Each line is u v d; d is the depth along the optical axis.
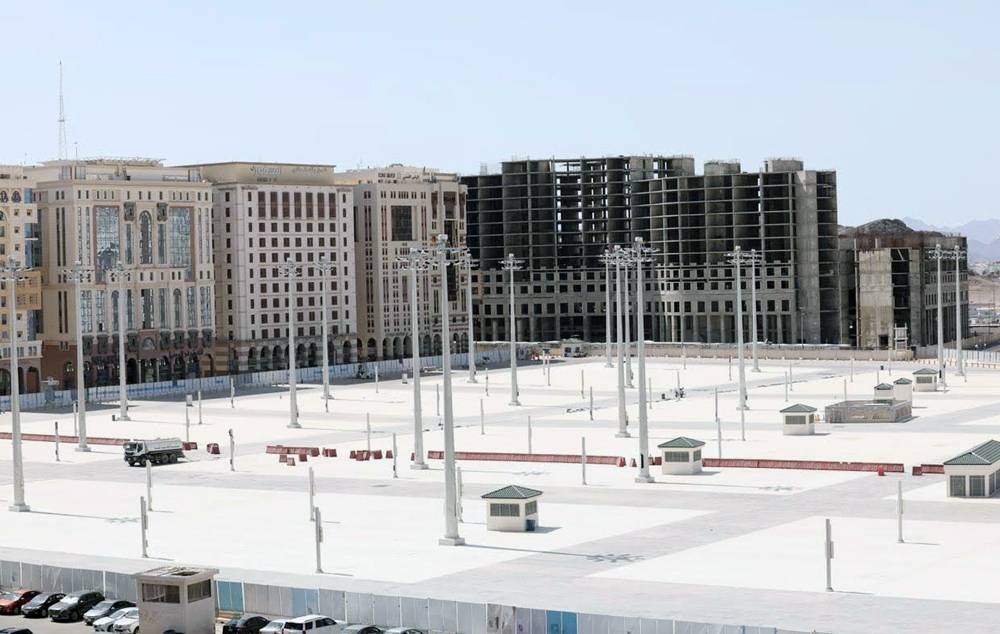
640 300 175.12
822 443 194.00
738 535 130.62
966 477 147.88
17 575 113.06
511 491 135.75
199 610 102.00
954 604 103.38
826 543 109.12
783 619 99.81
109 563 125.12
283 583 114.62
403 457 191.62
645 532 133.12
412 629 97.00
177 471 184.62
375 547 129.25
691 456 168.38
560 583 112.81
